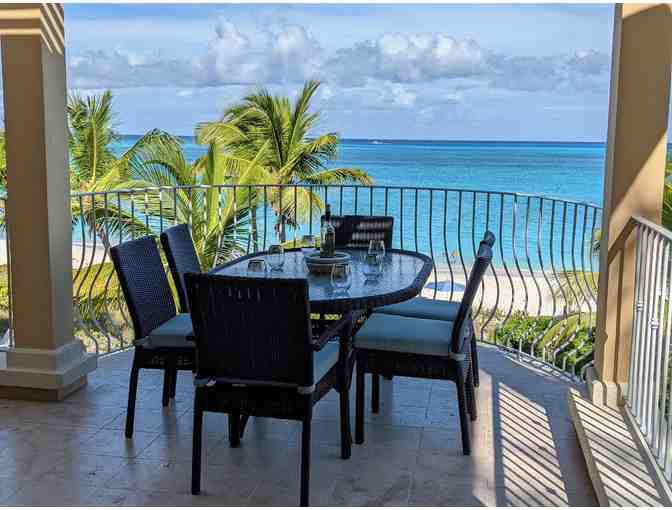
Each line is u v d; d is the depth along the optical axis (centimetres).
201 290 306
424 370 363
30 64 404
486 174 3888
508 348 536
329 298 339
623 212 366
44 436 380
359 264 428
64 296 436
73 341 446
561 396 441
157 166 1236
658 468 307
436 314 441
